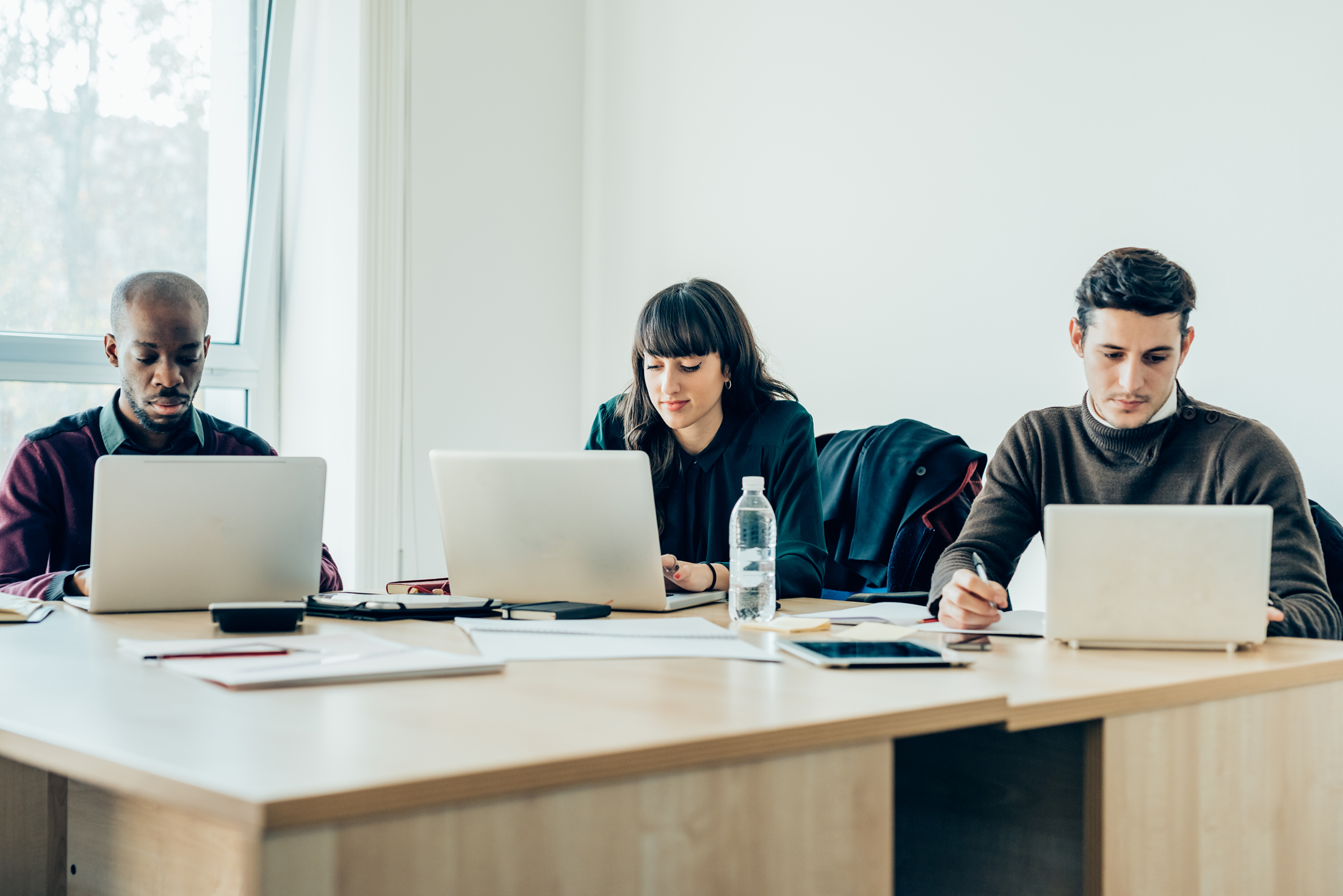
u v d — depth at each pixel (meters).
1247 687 1.21
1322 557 1.88
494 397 3.61
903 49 2.97
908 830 1.37
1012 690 1.09
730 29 3.39
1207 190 2.40
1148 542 1.34
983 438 2.79
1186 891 1.16
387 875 0.71
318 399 3.45
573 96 3.80
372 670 1.10
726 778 0.87
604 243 3.77
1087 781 1.11
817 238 3.17
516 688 1.05
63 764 0.82
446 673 1.12
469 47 3.53
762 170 3.31
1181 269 2.07
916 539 2.51
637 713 0.94
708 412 2.27
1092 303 2.09
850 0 3.09
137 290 2.36
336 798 0.68
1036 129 2.70
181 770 0.74
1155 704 1.12
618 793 0.81
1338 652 1.34
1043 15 2.68
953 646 1.35
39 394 3.12
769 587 1.68
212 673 1.08
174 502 1.66
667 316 2.23
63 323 3.16
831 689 1.05
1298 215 2.26
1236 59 2.35
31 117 3.07
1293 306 2.27
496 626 1.48
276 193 3.47
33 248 3.10
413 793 0.71
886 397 3.00
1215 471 1.99
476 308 3.57
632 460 1.65
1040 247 2.69
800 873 0.91
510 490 1.72
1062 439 2.17
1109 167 2.56
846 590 2.63
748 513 1.72
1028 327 2.71
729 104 3.40
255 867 0.66
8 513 2.30
